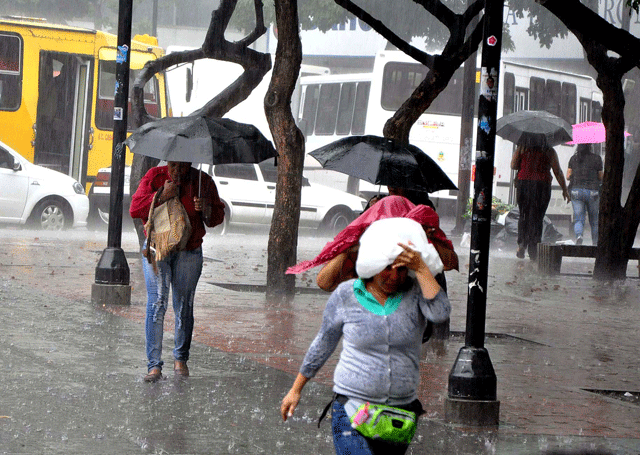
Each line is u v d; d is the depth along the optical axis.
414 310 10.65
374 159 18.25
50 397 16.75
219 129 19.23
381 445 10.43
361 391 10.49
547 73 79.31
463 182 65.62
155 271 18.72
